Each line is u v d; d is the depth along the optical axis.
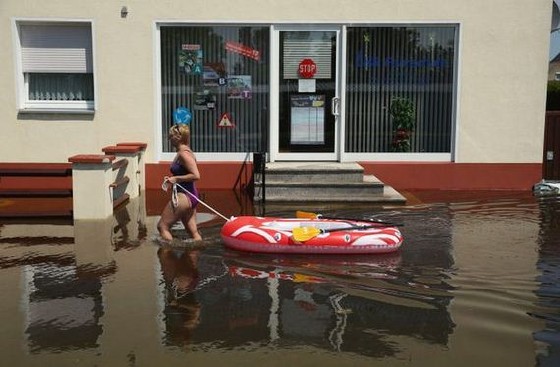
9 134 10.51
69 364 3.85
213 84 10.63
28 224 7.85
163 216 6.86
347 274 5.72
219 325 4.48
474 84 10.41
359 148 10.74
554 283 5.43
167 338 4.25
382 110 10.66
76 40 10.53
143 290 5.26
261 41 10.52
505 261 6.12
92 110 10.51
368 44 10.51
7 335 4.29
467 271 5.79
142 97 10.45
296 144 10.69
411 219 8.10
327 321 4.57
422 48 10.52
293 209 8.76
